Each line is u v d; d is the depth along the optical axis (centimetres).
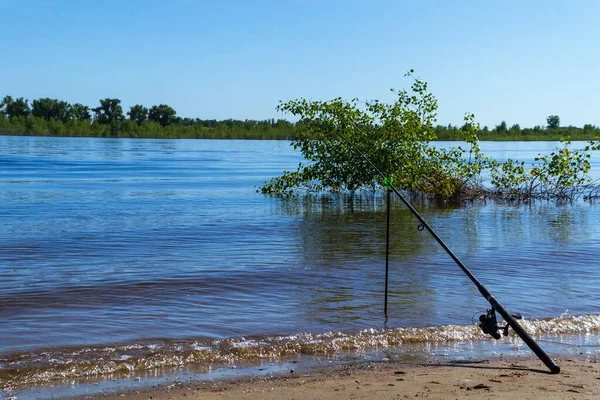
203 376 630
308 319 854
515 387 568
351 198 2669
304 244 1505
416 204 2528
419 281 1095
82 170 4388
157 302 952
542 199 2712
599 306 927
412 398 541
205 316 870
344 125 2552
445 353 712
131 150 8312
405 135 2514
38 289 1033
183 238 1596
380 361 680
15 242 1516
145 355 695
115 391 585
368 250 1416
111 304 938
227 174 4197
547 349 725
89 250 1415
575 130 13400
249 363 676
